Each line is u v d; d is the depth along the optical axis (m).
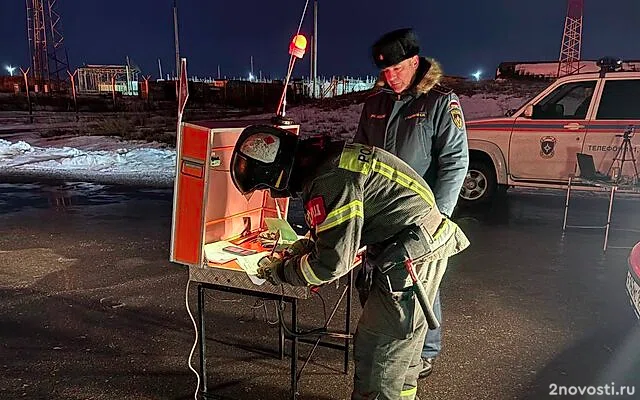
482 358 3.47
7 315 4.12
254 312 4.18
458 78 21.81
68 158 12.00
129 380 3.22
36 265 5.24
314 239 2.21
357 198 2.05
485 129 7.61
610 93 6.95
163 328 3.91
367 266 2.34
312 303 4.38
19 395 3.07
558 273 5.04
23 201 8.12
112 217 7.13
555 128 7.19
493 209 7.72
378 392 2.30
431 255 2.23
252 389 3.12
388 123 2.89
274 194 2.23
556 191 9.06
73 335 3.80
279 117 2.77
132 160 11.94
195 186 2.51
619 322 3.98
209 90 24.02
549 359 3.46
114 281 4.82
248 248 2.86
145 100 24.64
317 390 3.11
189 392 3.09
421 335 2.31
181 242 2.61
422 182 2.25
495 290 4.62
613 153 6.88
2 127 17.23
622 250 5.75
